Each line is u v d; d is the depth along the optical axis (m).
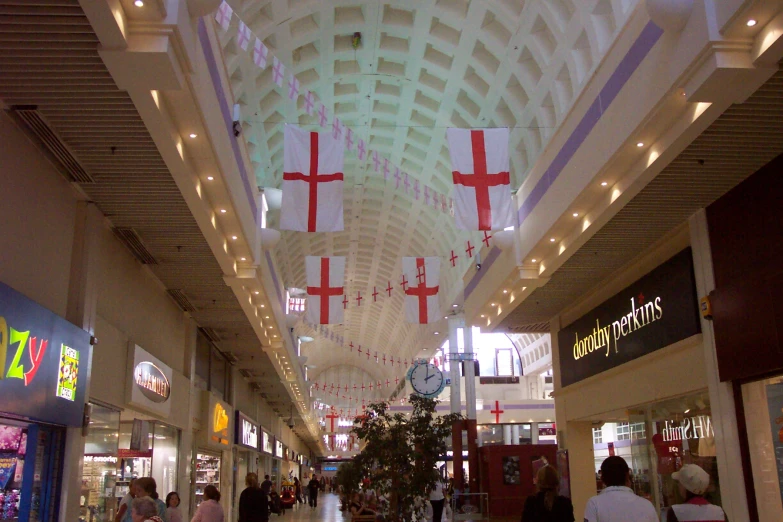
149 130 7.39
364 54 18.30
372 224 31.03
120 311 11.41
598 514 4.15
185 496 15.56
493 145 11.20
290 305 33.50
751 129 8.00
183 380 15.48
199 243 11.55
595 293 15.27
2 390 6.66
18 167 7.56
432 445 10.58
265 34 15.04
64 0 5.73
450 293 29.00
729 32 6.34
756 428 9.41
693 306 10.75
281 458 43.31
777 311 8.67
